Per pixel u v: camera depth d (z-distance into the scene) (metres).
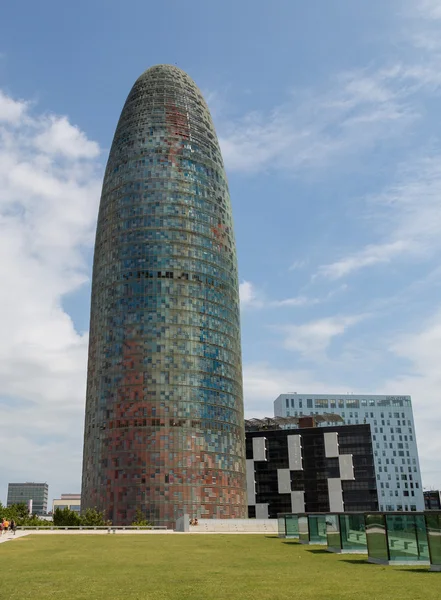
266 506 172.75
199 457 141.12
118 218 161.88
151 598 21.48
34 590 23.81
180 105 175.00
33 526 101.50
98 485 139.25
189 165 167.25
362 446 172.88
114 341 149.88
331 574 28.75
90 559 38.69
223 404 151.12
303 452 175.50
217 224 167.50
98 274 162.50
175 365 146.62
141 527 112.25
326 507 169.12
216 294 160.12
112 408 143.88
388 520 33.91
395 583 25.03
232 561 36.62
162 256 155.62
